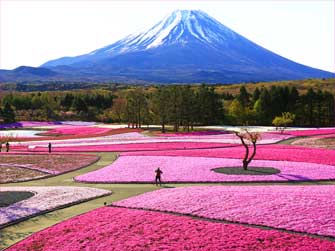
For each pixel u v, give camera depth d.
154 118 138.62
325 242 25.12
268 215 30.27
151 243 25.88
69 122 179.25
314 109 158.75
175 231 27.83
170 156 66.06
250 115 157.25
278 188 39.44
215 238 26.23
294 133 110.81
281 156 63.41
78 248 25.52
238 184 44.75
